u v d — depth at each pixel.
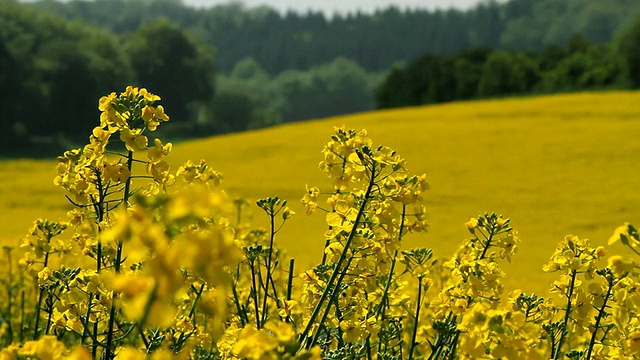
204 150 40.69
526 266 17.97
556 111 42.91
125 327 4.15
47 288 4.38
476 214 24.64
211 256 1.67
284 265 8.93
